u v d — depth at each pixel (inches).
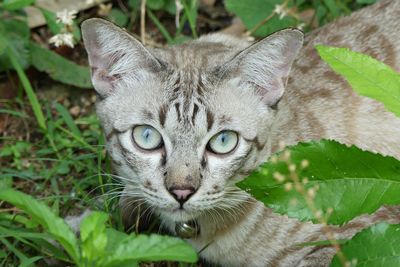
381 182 164.7
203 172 175.6
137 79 183.5
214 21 284.4
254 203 190.7
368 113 207.3
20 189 229.5
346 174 164.4
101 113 188.1
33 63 258.7
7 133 250.2
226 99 179.0
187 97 177.0
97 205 213.8
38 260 199.6
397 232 157.6
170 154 175.0
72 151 239.8
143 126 178.7
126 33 179.0
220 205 185.5
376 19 225.0
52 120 250.2
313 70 211.8
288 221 193.0
